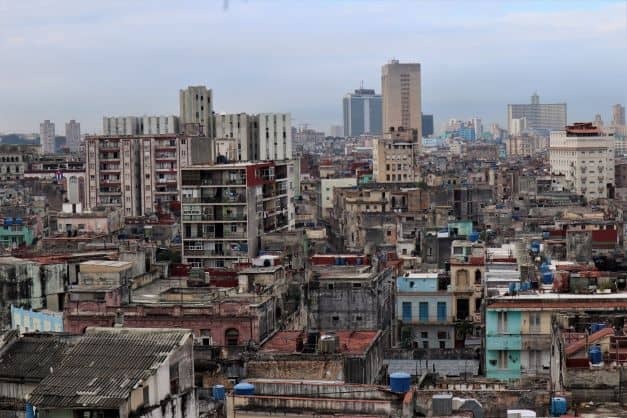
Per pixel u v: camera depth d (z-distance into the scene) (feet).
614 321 354.33
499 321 414.62
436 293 573.74
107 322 424.87
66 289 495.41
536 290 459.73
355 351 365.81
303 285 487.20
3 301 485.97
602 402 277.44
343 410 257.14
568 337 318.65
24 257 545.03
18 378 280.92
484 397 273.95
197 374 337.11
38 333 310.86
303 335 404.57
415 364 433.89
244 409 262.67
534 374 394.93
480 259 583.58
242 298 433.48
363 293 470.80
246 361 339.16
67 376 267.80
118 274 462.19
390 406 255.29
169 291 463.01
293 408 260.01
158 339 282.97
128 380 263.29
